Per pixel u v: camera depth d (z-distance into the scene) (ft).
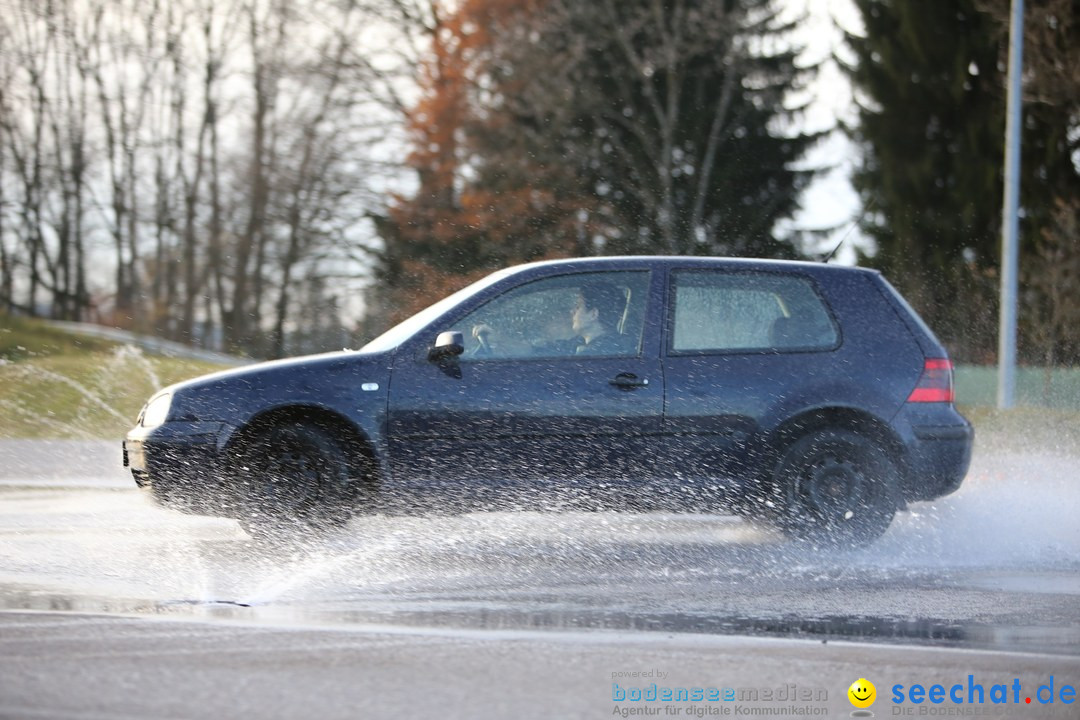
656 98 407.64
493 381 89.20
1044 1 349.41
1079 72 342.03
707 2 395.96
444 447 88.58
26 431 182.60
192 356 318.24
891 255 509.76
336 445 88.53
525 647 58.95
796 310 93.91
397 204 406.82
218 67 433.89
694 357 91.50
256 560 84.38
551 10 405.18
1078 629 64.75
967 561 86.79
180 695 50.01
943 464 93.09
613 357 90.63
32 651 57.26
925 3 516.73
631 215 422.00
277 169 418.51
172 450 87.92
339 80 418.10
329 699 49.49
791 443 91.45
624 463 89.71
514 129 402.52
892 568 83.92
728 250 451.12
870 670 55.52
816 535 91.09
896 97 523.29
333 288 419.33
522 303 91.50
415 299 395.34
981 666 56.65
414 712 47.78
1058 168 468.75
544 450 89.04
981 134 504.02
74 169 447.83
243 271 424.05
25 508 115.65
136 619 64.59
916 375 93.66
